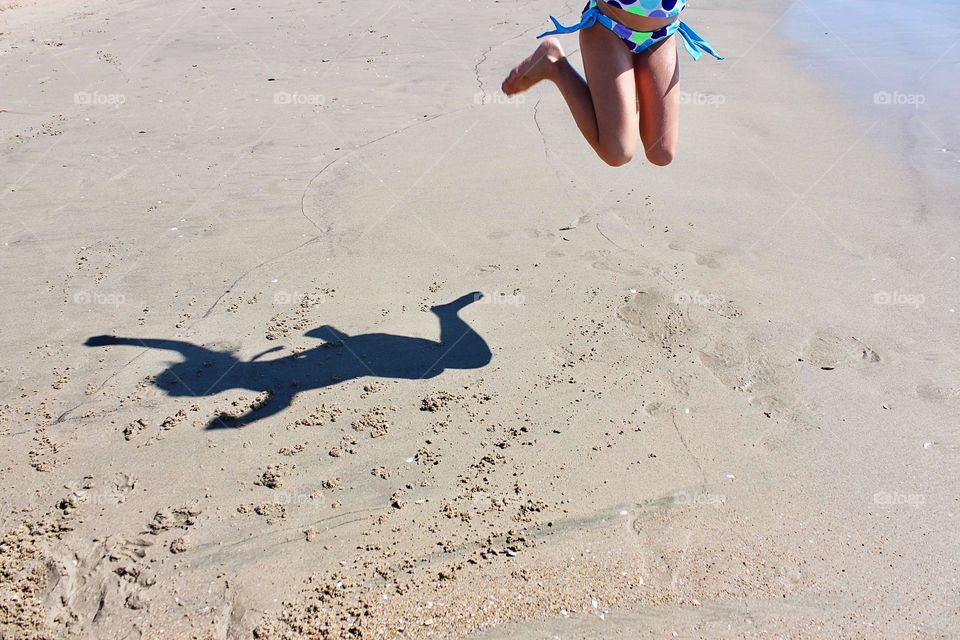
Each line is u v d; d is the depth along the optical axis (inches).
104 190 250.4
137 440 149.2
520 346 176.7
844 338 178.7
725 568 123.6
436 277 202.7
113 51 396.5
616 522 131.7
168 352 173.9
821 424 154.1
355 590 119.0
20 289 197.9
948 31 411.2
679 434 151.7
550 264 208.1
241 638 111.4
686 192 247.1
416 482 140.2
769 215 232.4
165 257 212.4
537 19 438.3
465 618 114.7
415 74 357.7
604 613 115.8
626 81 142.5
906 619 115.5
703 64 369.7
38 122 306.7
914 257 209.6
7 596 116.9
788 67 363.6
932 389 163.0
